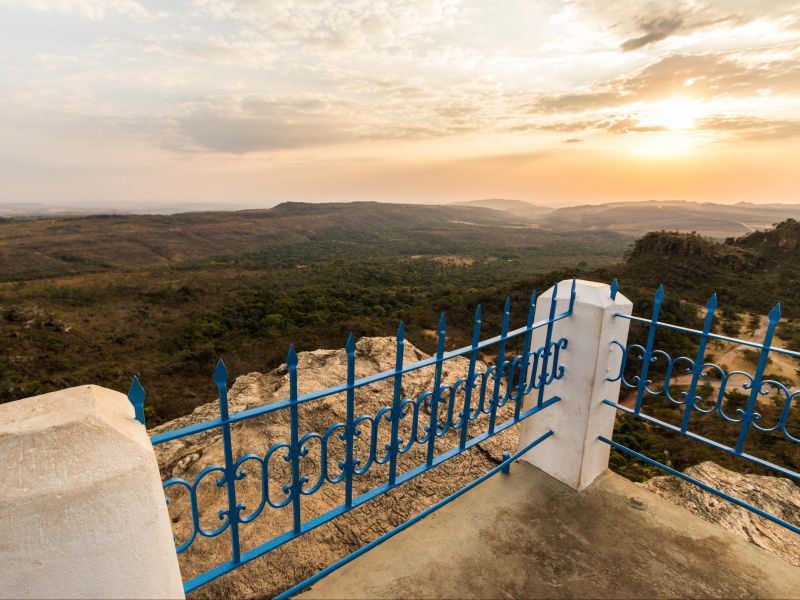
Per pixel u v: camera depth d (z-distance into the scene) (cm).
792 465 1345
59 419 101
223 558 318
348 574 210
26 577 94
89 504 98
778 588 207
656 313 235
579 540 234
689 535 237
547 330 250
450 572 213
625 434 1728
